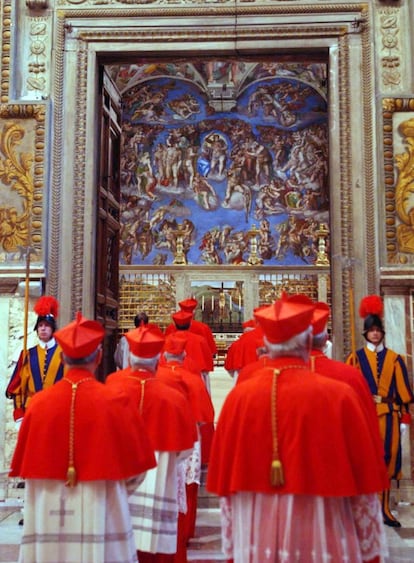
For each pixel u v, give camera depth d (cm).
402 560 435
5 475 627
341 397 240
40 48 714
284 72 2052
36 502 272
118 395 283
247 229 2111
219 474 247
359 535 242
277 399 242
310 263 2078
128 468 271
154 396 353
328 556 229
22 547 270
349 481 229
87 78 710
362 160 680
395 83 691
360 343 654
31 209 679
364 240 668
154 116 2153
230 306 1980
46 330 543
